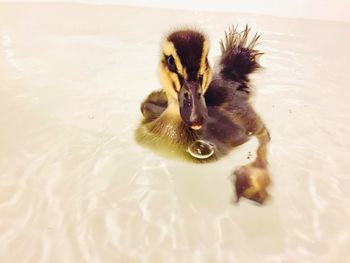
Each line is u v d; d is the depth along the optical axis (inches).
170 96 5.6
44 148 6.1
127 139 6.2
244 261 4.6
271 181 5.6
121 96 7.3
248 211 5.2
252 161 5.7
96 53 8.9
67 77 8.0
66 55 8.8
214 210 5.2
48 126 6.6
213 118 5.9
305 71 8.4
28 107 7.0
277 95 7.5
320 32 10.4
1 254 4.7
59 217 5.1
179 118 5.7
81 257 4.7
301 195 5.4
